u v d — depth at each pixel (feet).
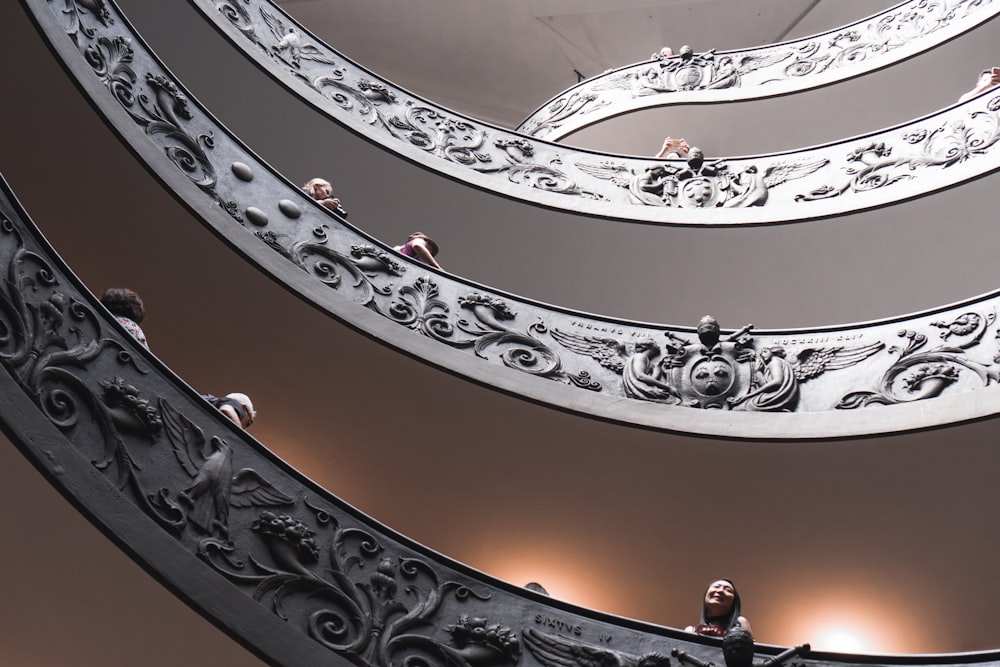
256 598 17.21
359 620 18.30
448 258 36.83
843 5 52.31
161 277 26.91
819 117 43.62
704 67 45.70
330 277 28.09
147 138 26.22
